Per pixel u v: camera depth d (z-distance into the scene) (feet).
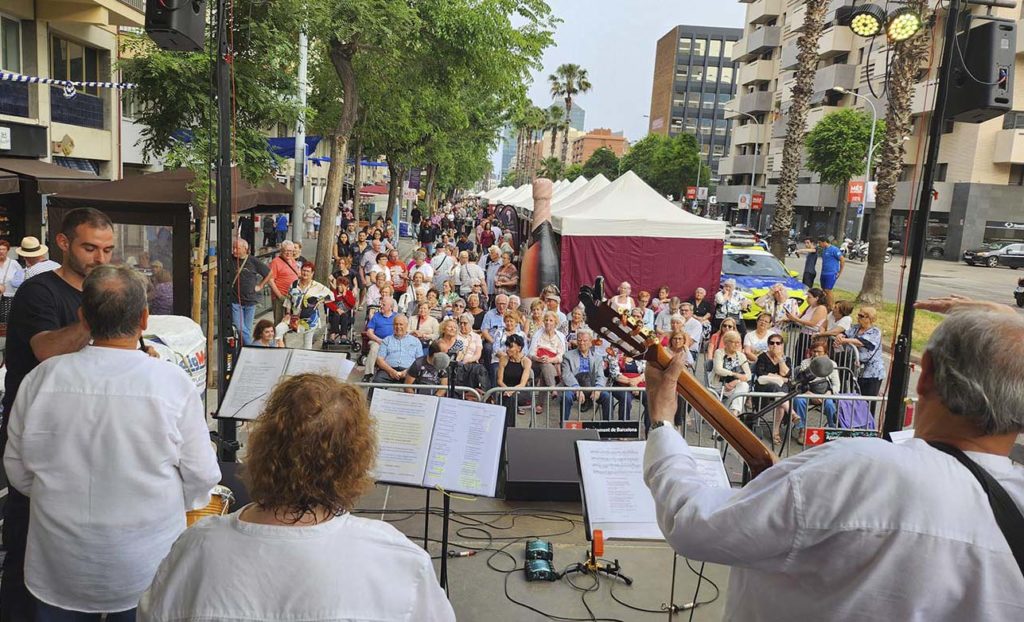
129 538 8.34
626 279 48.39
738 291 48.62
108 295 8.38
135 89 31.14
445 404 12.51
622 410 28.45
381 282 37.55
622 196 50.57
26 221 47.06
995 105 14.96
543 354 29.22
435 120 90.33
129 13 54.90
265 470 5.34
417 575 5.53
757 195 180.04
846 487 4.62
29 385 8.43
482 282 49.26
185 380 8.79
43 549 8.41
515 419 23.16
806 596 4.82
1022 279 77.77
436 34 48.44
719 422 6.53
